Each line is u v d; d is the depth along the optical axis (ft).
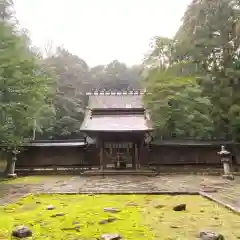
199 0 81.05
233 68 76.54
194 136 80.28
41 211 21.95
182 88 72.23
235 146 72.23
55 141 72.69
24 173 66.90
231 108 71.82
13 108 47.06
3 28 47.44
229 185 40.19
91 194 31.76
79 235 15.20
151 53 83.41
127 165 75.15
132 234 15.37
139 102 84.12
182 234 15.37
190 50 80.74
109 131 61.67
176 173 65.46
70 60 157.07
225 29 78.13
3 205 24.63
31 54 57.41
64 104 124.16
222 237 14.30
